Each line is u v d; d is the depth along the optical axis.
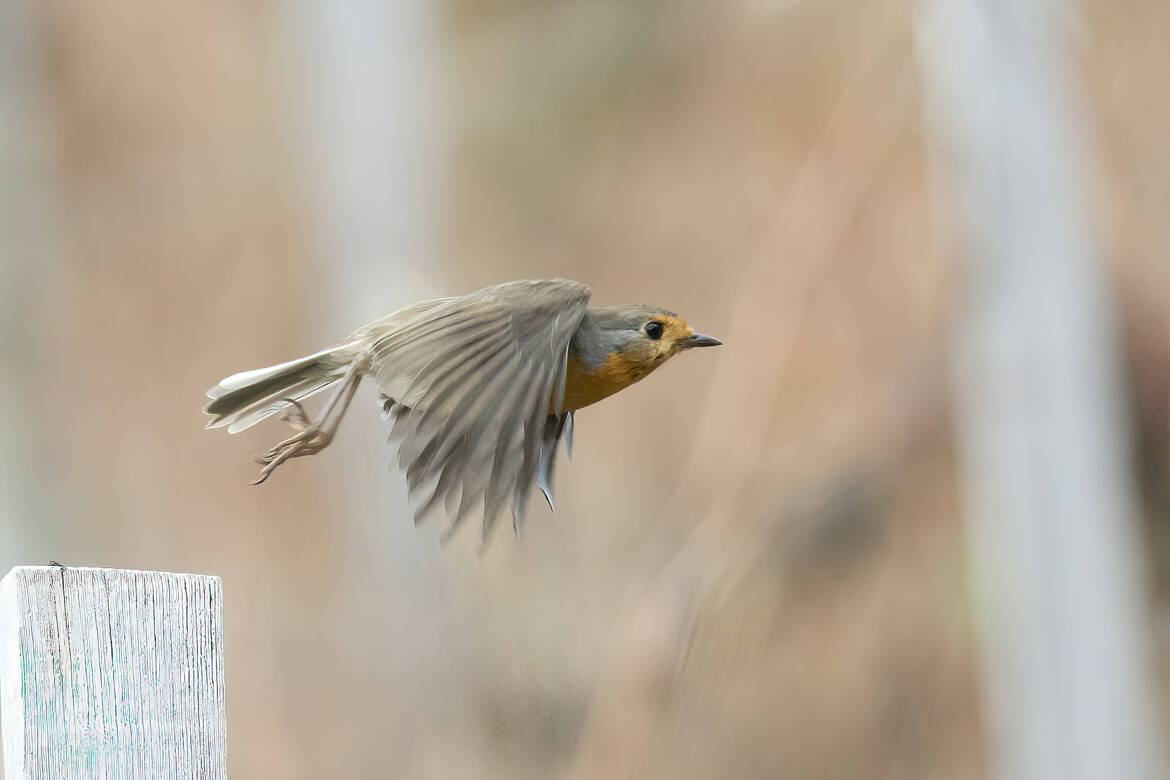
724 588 12.94
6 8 18.16
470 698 13.59
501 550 13.90
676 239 18.09
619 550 14.41
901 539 13.11
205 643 5.24
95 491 16.84
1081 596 11.53
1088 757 11.56
